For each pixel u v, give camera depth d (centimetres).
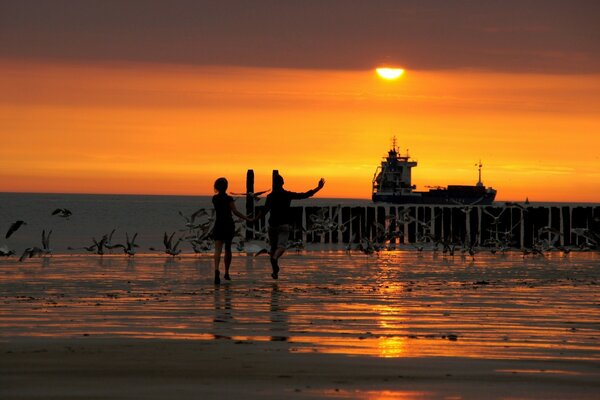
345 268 5300
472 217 9775
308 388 1739
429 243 9506
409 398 1661
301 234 8925
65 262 5591
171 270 4984
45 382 1777
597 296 3638
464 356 2123
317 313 2998
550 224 9869
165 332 2509
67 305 3183
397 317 2903
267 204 4506
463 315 2966
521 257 6856
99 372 1886
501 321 2812
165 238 6300
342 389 1733
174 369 1928
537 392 1716
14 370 1900
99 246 6450
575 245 9750
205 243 6669
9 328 2569
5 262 5544
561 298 3550
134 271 4875
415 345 2302
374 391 1716
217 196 4300
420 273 4928
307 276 4653
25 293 3612
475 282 4325
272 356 2103
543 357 2117
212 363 2003
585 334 2530
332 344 2308
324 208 9731
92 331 2517
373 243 7800
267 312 3017
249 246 7150
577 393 1709
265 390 1717
